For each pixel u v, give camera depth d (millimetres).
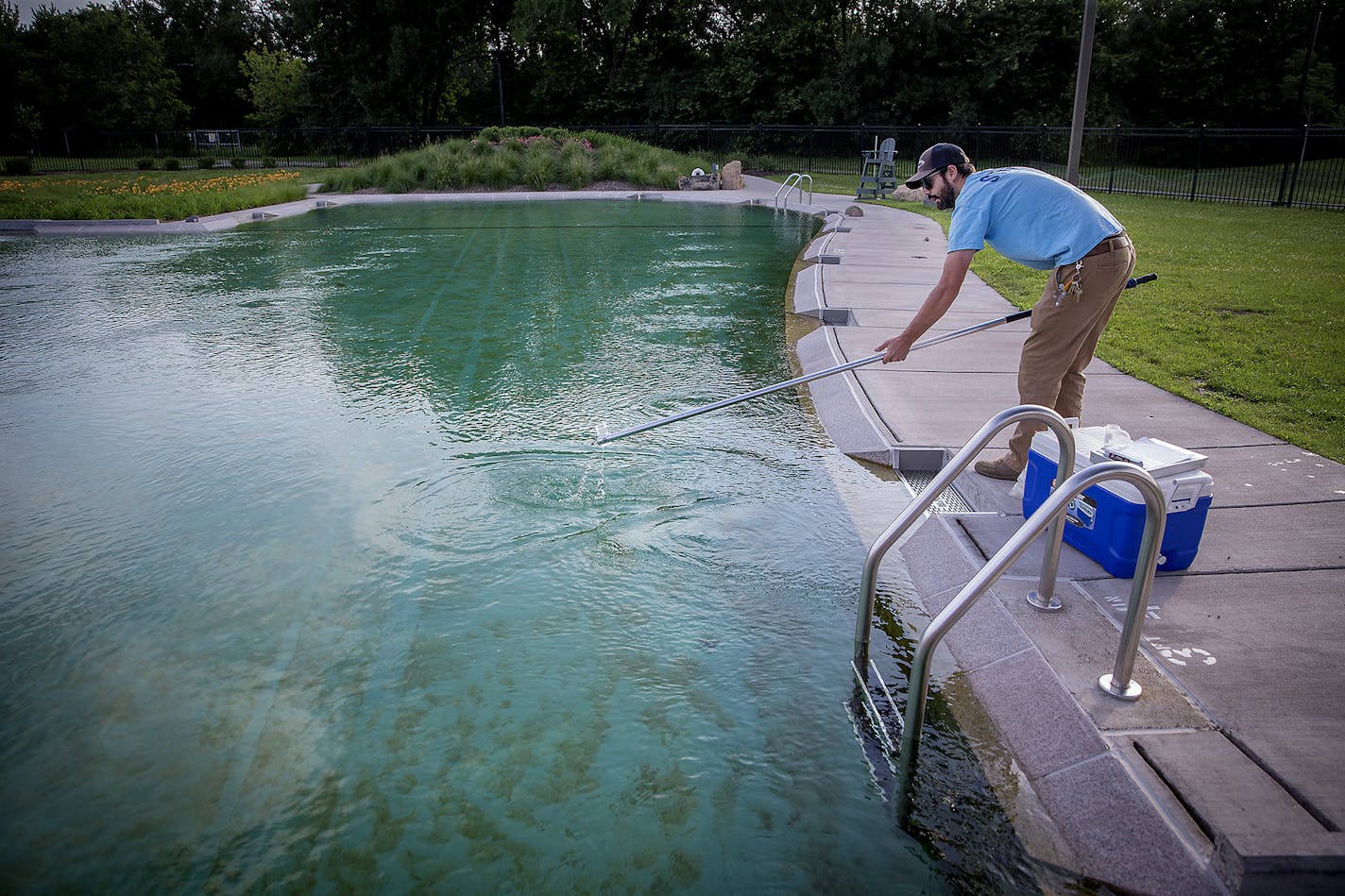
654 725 2572
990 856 2055
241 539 3730
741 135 33625
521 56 40750
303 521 3889
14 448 4766
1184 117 32562
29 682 2789
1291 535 3223
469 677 2809
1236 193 18828
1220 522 3352
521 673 2826
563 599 3268
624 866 2066
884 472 4418
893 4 32969
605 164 21797
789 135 32781
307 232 14312
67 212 15172
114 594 3309
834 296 8141
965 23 31359
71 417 5262
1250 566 3010
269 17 53281
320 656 2918
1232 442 4215
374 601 3252
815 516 3939
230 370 6258
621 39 37281
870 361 3621
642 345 6930
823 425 5105
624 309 8289
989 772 2314
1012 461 3863
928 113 32500
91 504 4074
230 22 52469
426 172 21516
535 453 4648
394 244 12836
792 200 19016
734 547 3664
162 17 54406
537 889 1999
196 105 50812
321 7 37031
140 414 5305
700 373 6137
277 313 8180
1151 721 2232
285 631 3066
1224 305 7367
